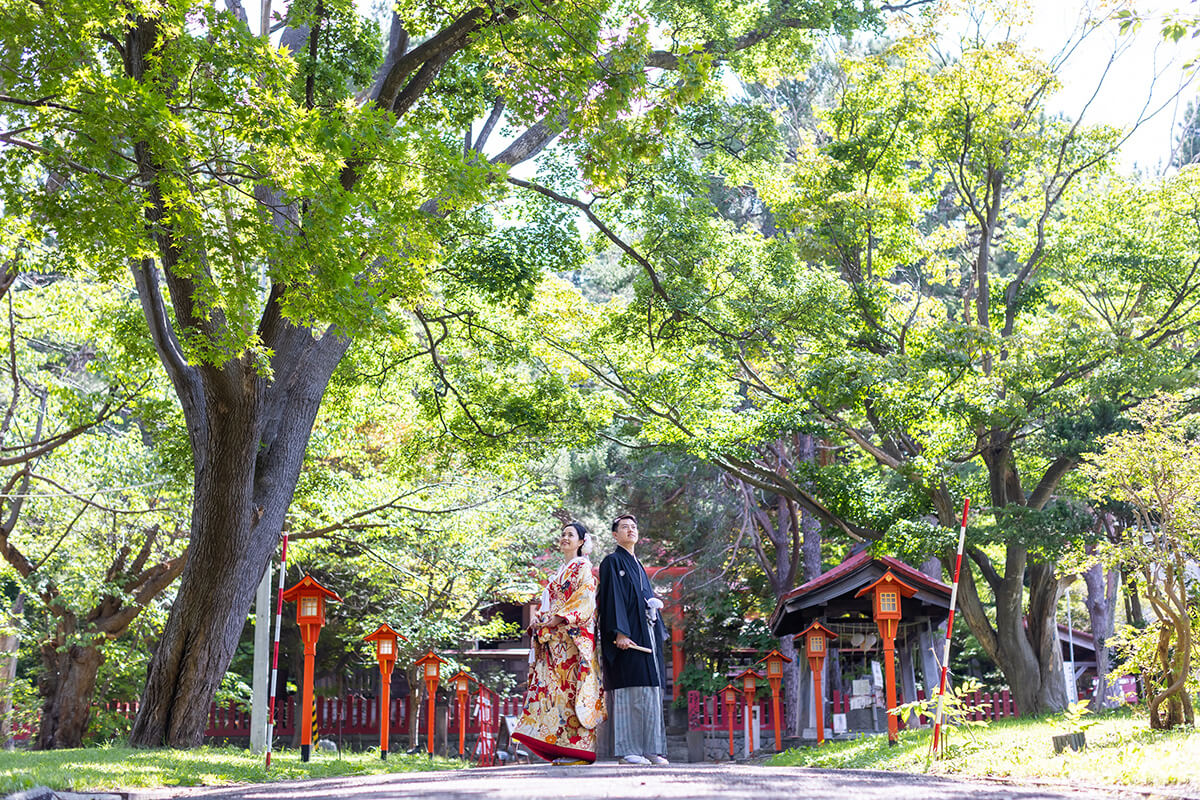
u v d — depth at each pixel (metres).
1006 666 16.88
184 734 11.74
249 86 8.53
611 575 6.24
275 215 12.34
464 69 14.73
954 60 17.69
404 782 5.42
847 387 15.53
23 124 8.72
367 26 13.62
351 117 8.95
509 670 31.88
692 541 26.95
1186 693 8.58
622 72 10.05
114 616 19.23
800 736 18.70
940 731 9.02
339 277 8.56
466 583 22.62
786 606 17.62
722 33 16.39
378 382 18.97
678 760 24.17
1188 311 16.91
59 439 16.47
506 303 17.03
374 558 21.64
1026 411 14.99
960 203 19.88
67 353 20.41
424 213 9.48
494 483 21.89
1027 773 7.04
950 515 16.33
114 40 10.19
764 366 19.27
